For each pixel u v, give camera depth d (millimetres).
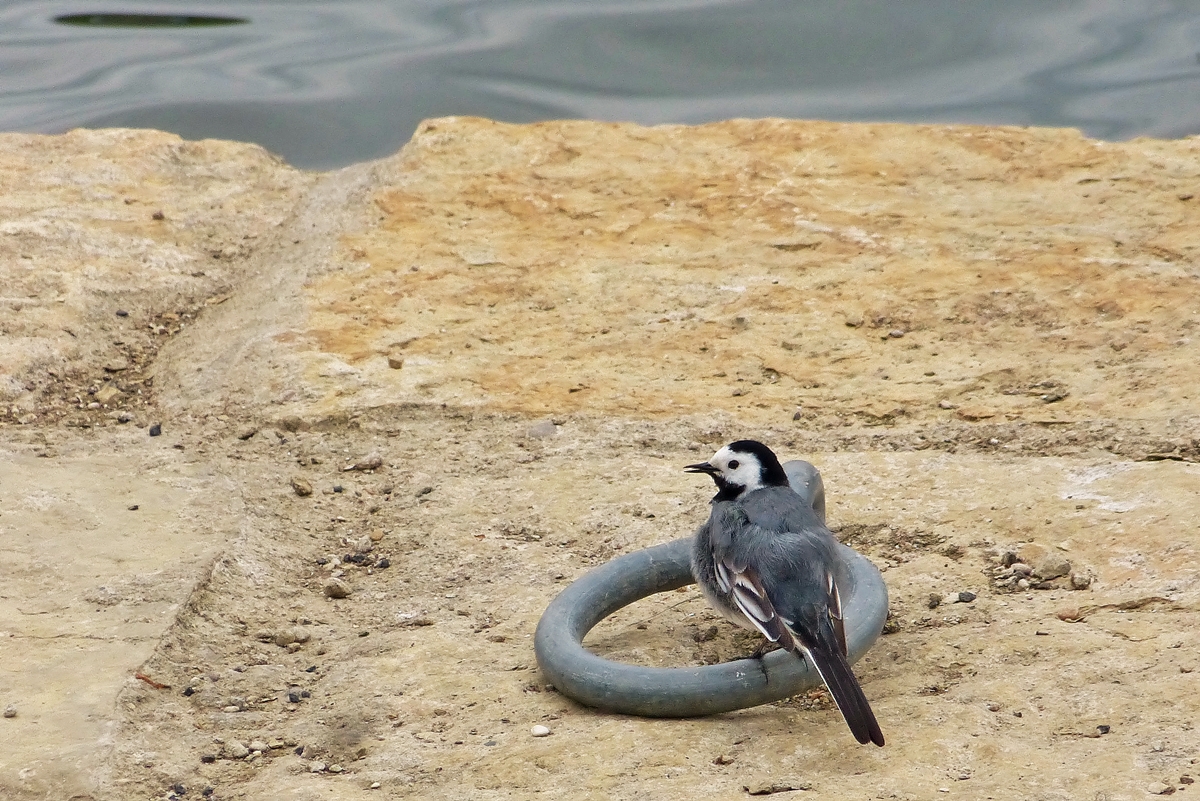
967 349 14070
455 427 13414
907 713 8570
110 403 14234
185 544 11406
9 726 8992
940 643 9492
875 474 12031
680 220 17125
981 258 15695
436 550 11578
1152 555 10234
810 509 9453
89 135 20516
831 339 14484
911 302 14953
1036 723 8320
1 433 13453
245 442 13320
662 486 12125
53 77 26219
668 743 8492
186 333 15648
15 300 15773
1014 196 17188
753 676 8844
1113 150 18234
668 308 15297
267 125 23828
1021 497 11344
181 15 30250
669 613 10703
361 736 9047
